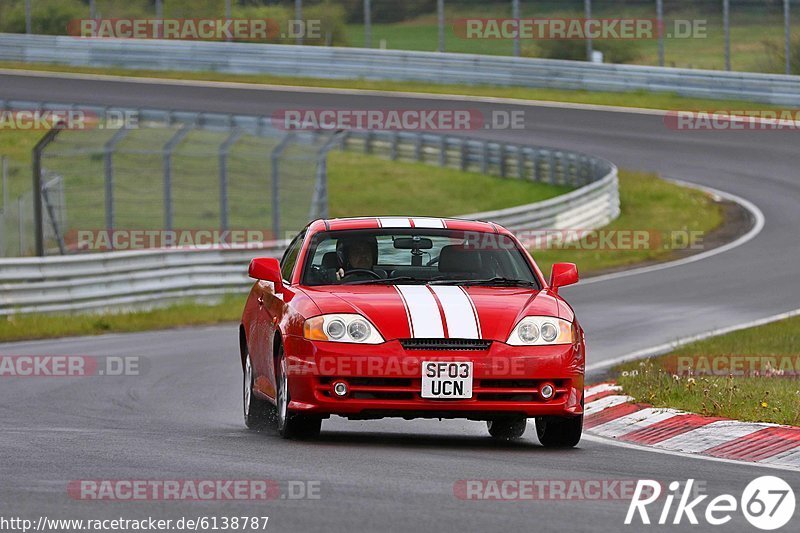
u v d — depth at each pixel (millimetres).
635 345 57594
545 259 96562
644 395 38125
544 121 150875
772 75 154000
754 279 82750
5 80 171750
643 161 134500
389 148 143625
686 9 183125
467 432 34719
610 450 29609
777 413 32781
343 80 172875
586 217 107688
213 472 23719
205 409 38688
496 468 25016
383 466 24859
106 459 25406
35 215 81125
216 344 58938
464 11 194250
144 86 168375
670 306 72125
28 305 68750
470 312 29125
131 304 74125
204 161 124125
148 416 36188
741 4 177500
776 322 64500
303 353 28766
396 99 160000
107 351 56062
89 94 161125
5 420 34125
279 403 30406
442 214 120250
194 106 153375
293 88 167250
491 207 122562
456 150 138625
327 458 25969
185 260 77438
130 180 117688
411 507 20391
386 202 124250
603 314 69188
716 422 32188
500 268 32562
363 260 32219
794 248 96062
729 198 119875
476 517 19688
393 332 28547
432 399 28297
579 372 29297
